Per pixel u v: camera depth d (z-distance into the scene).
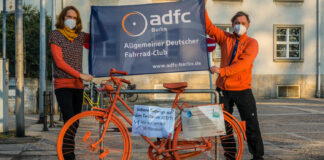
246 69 4.10
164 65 4.26
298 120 9.90
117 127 3.82
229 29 19.20
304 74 19.69
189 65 4.27
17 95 7.09
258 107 14.02
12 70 15.46
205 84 18.23
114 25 4.25
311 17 19.73
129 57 4.25
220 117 3.95
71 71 3.99
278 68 19.52
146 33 4.26
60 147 3.73
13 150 5.61
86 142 3.83
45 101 8.20
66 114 4.08
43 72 10.45
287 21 19.58
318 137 6.96
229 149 4.12
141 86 17.67
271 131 7.82
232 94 4.16
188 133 3.88
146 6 4.27
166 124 3.86
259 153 4.20
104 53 4.24
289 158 5.01
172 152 3.87
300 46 19.77
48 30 15.48
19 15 7.03
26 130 8.23
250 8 19.25
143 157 5.09
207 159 4.79
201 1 4.30
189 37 4.28
